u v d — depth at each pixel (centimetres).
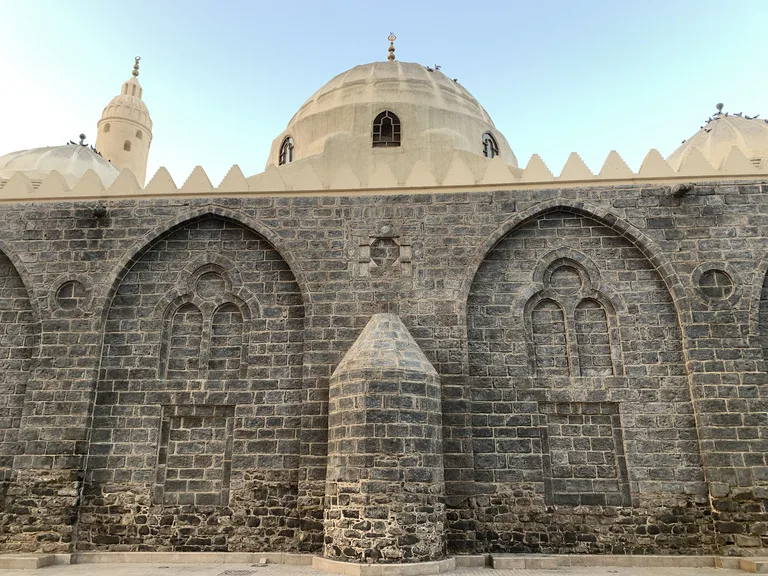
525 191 1585
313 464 1400
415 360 1342
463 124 2100
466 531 1341
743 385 1399
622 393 1440
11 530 1388
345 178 1625
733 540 1302
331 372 1466
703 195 1549
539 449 1409
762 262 1491
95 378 1498
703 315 1457
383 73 2178
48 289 1561
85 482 1435
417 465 1255
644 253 1535
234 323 1555
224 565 1308
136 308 1563
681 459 1384
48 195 1634
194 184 1630
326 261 1553
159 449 1458
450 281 1521
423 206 1585
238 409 1473
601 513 1362
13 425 1489
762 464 1341
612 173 1589
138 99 2872
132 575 1179
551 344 1505
